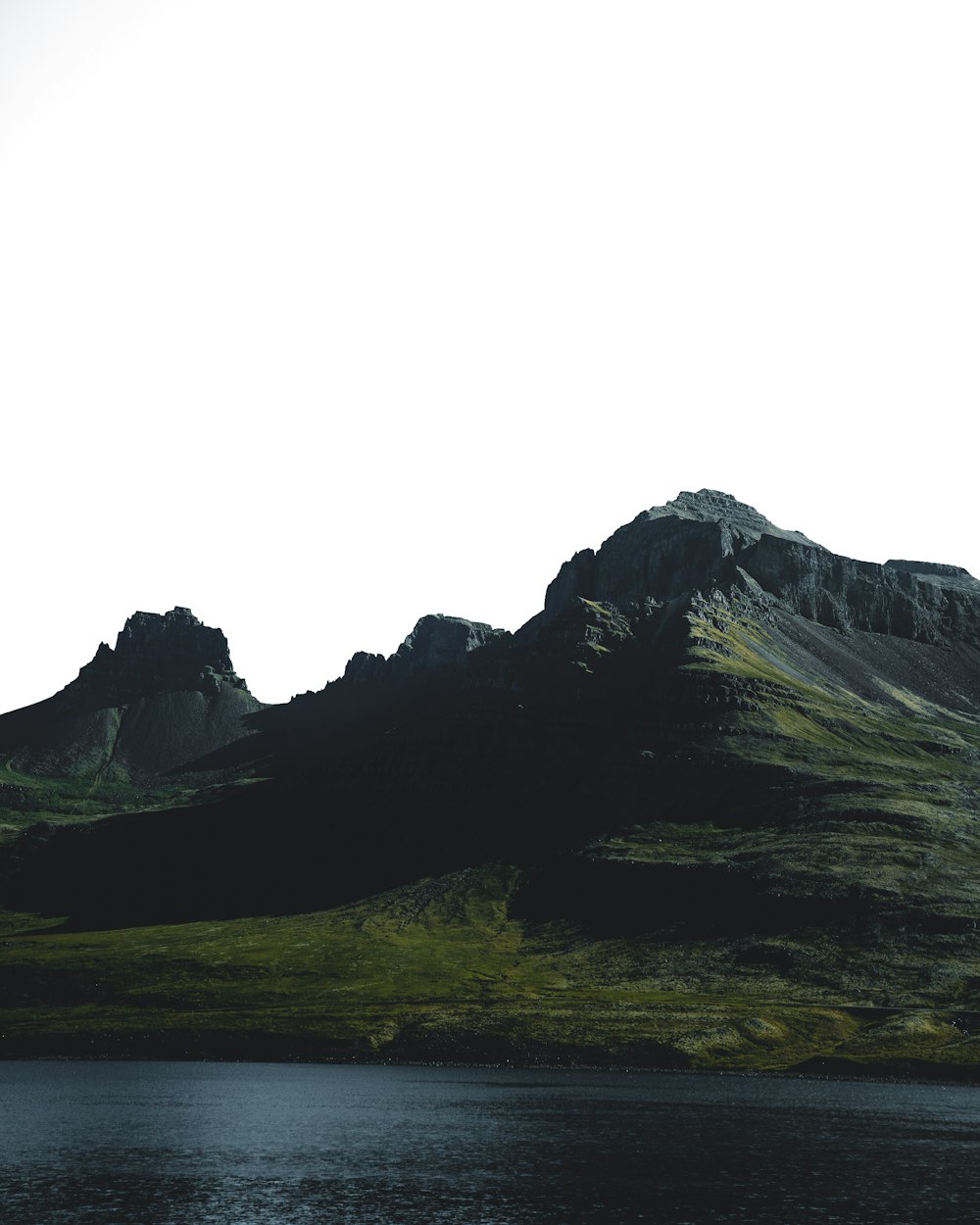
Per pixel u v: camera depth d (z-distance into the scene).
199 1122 163.12
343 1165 134.88
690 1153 141.00
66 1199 118.38
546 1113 170.38
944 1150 143.50
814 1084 199.00
